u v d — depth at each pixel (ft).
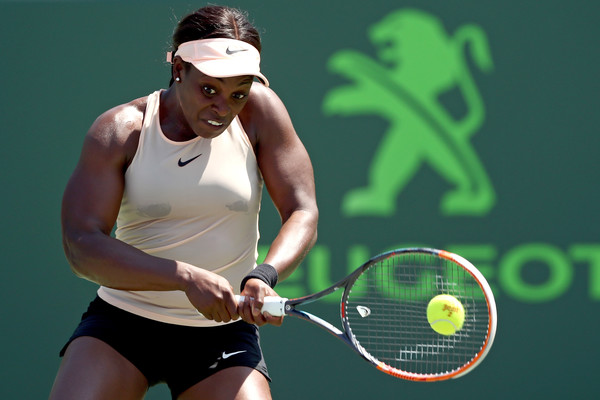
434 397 64.34
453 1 65.36
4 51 65.72
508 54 65.26
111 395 29.19
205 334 31.17
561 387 63.87
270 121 31.76
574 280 64.44
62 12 65.92
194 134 30.55
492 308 29.32
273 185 32.04
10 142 65.62
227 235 31.32
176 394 31.17
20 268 65.26
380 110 65.21
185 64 29.22
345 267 64.59
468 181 64.80
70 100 65.82
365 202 64.85
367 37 65.57
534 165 64.80
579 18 65.00
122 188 30.32
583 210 64.54
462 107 65.10
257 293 28.89
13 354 64.90
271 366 64.59
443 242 64.59
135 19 66.03
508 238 64.49
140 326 30.99
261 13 65.77
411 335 54.34
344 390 64.34
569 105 64.85
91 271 29.12
